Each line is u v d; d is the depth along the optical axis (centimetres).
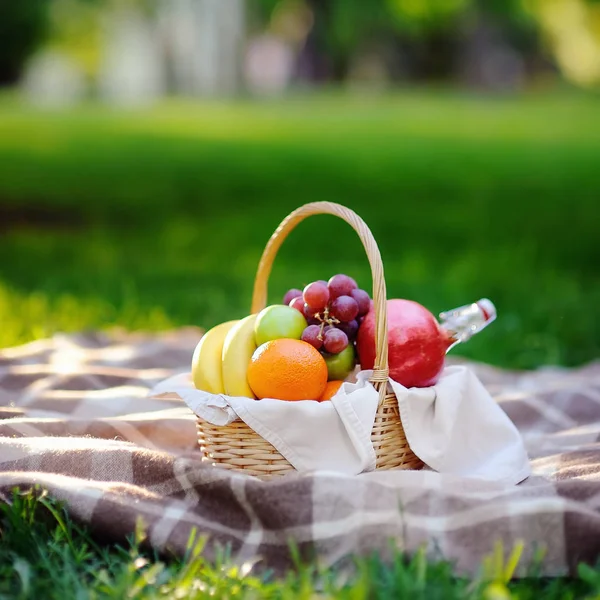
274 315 160
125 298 297
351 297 163
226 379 160
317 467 155
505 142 723
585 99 1220
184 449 174
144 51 1438
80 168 604
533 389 196
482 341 248
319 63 1491
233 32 1302
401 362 160
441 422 160
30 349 216
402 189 559
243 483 150
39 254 387
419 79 1480
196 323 272
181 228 465
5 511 151
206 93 1313
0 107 1038
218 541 149
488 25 1395
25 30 967
